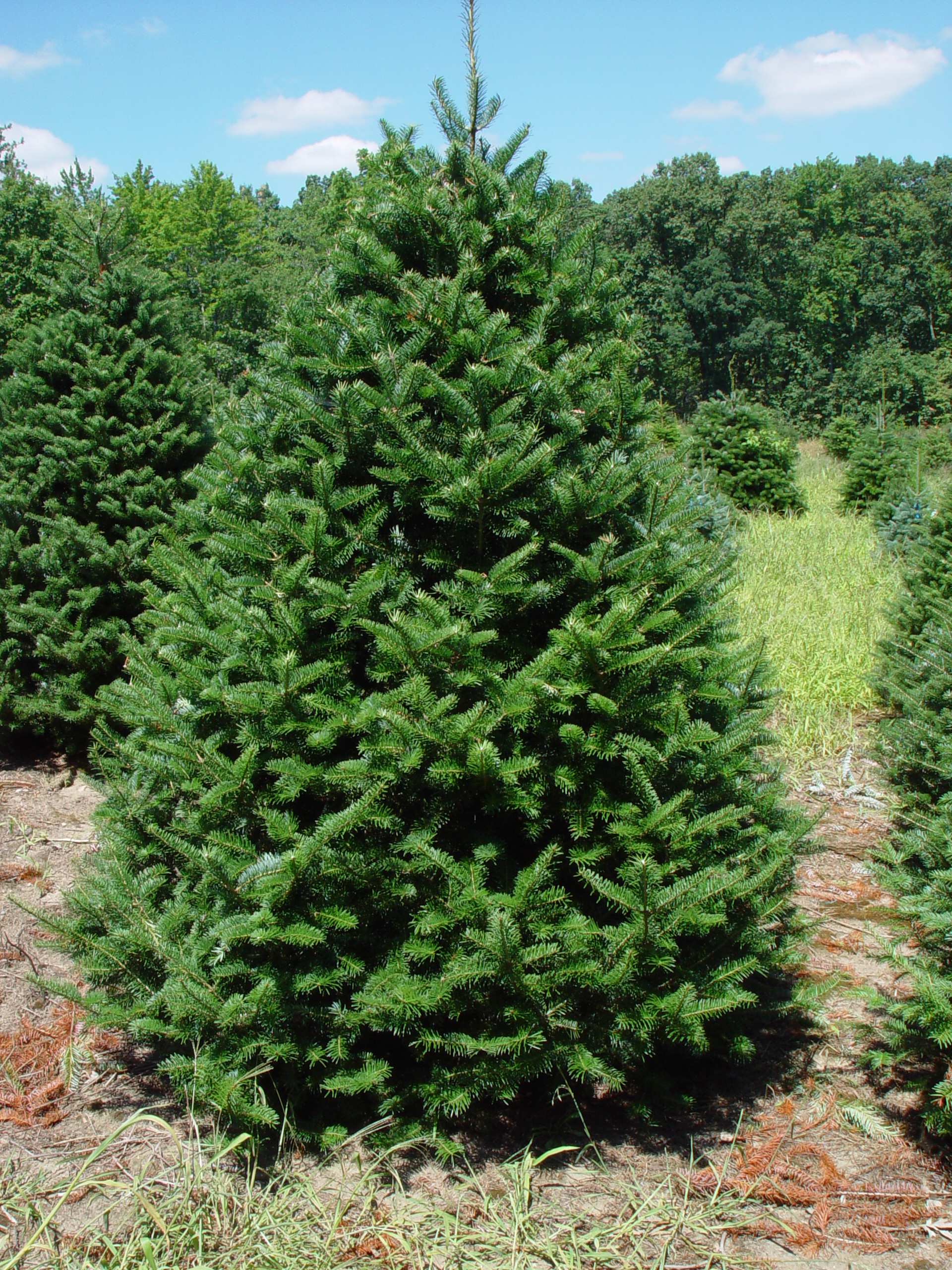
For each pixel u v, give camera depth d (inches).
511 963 98.4
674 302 2092.8
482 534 110.5
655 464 124.3
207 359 709.3
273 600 109.0
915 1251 99.9
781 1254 99.3
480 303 118.9
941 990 111.8
